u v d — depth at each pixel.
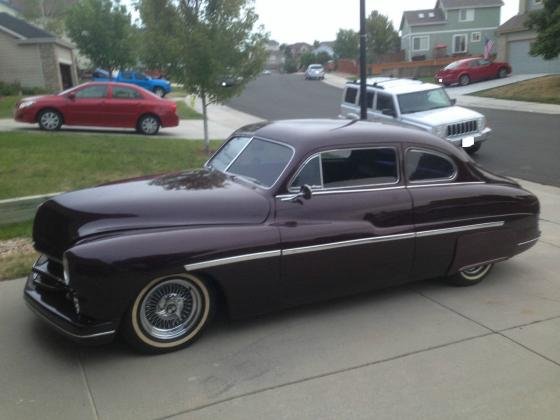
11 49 33.19
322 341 4.29
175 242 3.90
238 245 4.08
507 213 5.39
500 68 36.06
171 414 3.38
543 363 4.01
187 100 32.97
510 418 3.38
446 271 5.19
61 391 3.59
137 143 13.43
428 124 12.48
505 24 39.94
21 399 3.51
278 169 4.52
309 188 4.42
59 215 4.23
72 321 3.79
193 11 12.77
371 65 51.38
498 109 24.39
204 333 4.36
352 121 5.30
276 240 4.23
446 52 59.97
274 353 4.09
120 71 37.84
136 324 3.89
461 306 4.98
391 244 4.77
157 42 12.66
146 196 4.30
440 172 5.13
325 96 34.44
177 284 4.02
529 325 4.62
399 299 5.12
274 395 3.58
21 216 7.00
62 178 9.04
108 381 3.71
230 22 12.86
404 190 4.88
